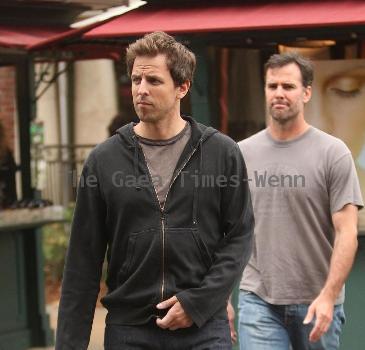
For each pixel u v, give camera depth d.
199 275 12.09
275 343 15.60
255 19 20.06
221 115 22.23
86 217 12.38
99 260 12.51
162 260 12.02
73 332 12.34
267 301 15.64
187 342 12.06
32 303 27.19
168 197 12.10
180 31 20.17
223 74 22.20
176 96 12.17
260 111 23.16
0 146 27.11
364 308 20.30
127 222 12.13
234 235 12.30
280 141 15.69
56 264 36.62
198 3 22.16
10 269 26.61
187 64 12.12
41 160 40.81
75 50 25.89
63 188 40.22
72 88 47.88
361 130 20.69
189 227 12.08
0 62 27.25
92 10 28.88
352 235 15.17
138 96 12.00
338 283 15.05
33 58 27.09
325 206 15.52
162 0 22.52
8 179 26.98
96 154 12.33
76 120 47.88
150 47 11.91
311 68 15.77
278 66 15.62
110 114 47.47
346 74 20.72
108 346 12.34
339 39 20.48
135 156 12.18
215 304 12.01
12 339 26.61
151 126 12.20
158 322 11.86
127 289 12.12
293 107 15.55
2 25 26.84
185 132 12.33
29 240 27.19
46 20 27.75
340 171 15.31
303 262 15.52
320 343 15.72
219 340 12.18
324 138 15.62
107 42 23.64
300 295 15.54
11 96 27.47
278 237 15.59
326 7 20.12
